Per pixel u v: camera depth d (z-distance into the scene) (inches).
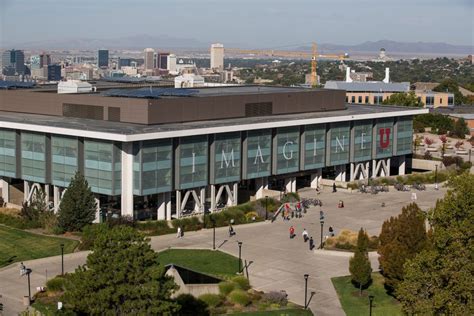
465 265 2417.6
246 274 3565.5
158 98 5054.1
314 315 3043.8
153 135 4404.5
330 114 5974.4
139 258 2292.1
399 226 3169.3
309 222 4653.1
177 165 4680.1
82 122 4921.3
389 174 6574.8
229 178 5049.2
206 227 4468.5
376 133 6245.1
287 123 5344.5
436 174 6136.8
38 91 5728.3
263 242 4158.5
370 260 3754.9
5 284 3373.5
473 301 2357.3
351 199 5418.3
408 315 2527.1
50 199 5032.0
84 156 4601.4
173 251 3939.5
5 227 4382.4
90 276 2274.9
